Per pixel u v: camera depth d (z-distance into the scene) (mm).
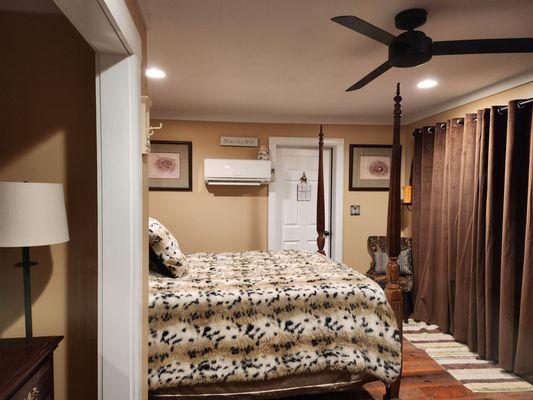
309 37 2080
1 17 1425
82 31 1125
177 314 1913
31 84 1439
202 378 1874
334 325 2064
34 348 1239
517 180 2639
